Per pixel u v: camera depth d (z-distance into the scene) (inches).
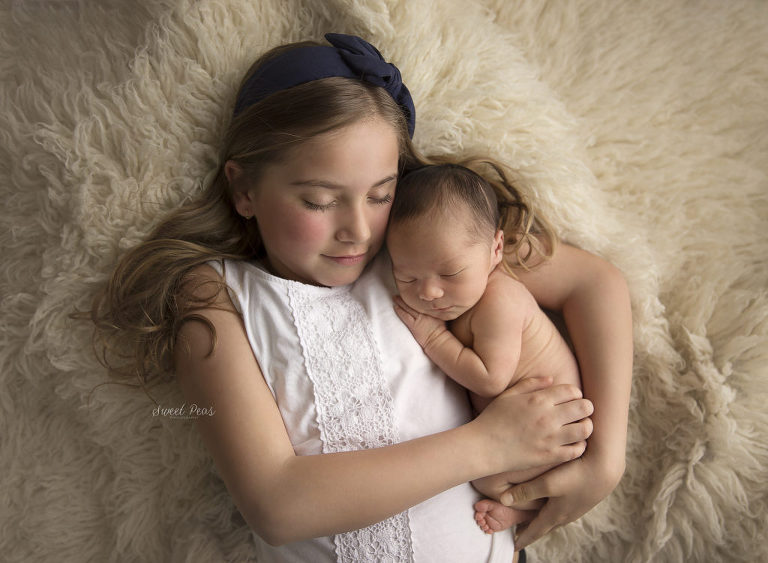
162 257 42.2
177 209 43.3
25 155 44.3
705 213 49.1
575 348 45.1
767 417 44.6
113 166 42.8
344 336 41.0
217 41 43.4
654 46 49.9
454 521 40.8
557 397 40.8
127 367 44.0
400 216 41.0
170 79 43.3
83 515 48.2
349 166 37.8
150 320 41.6
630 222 49.1
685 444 45.9
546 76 49.9
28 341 44.4
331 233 39.4
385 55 44.4
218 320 40.3
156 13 44.0
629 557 47.3
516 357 41.0
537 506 43.5
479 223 40.6
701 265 48.9
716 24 49.9
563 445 40.8
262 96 40.0
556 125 46.9
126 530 47.2
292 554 40.8
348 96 38.2
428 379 42.1
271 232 40.6
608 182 49.7
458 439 39.0
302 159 37.9
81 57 44.8
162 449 46.4
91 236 42.5
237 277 42.3
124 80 43.4
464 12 47.2
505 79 45.9
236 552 46.1
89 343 43.9
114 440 46.2
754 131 49.5
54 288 43.1
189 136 43.6
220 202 44.3
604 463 41.6
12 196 45.4
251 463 37.9
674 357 46.6
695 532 46.2
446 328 43.4
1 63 45.6
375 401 40.1
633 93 49.8
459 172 41.4
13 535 48.6
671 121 49.7
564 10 49.7
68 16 46.4
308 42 42.3
